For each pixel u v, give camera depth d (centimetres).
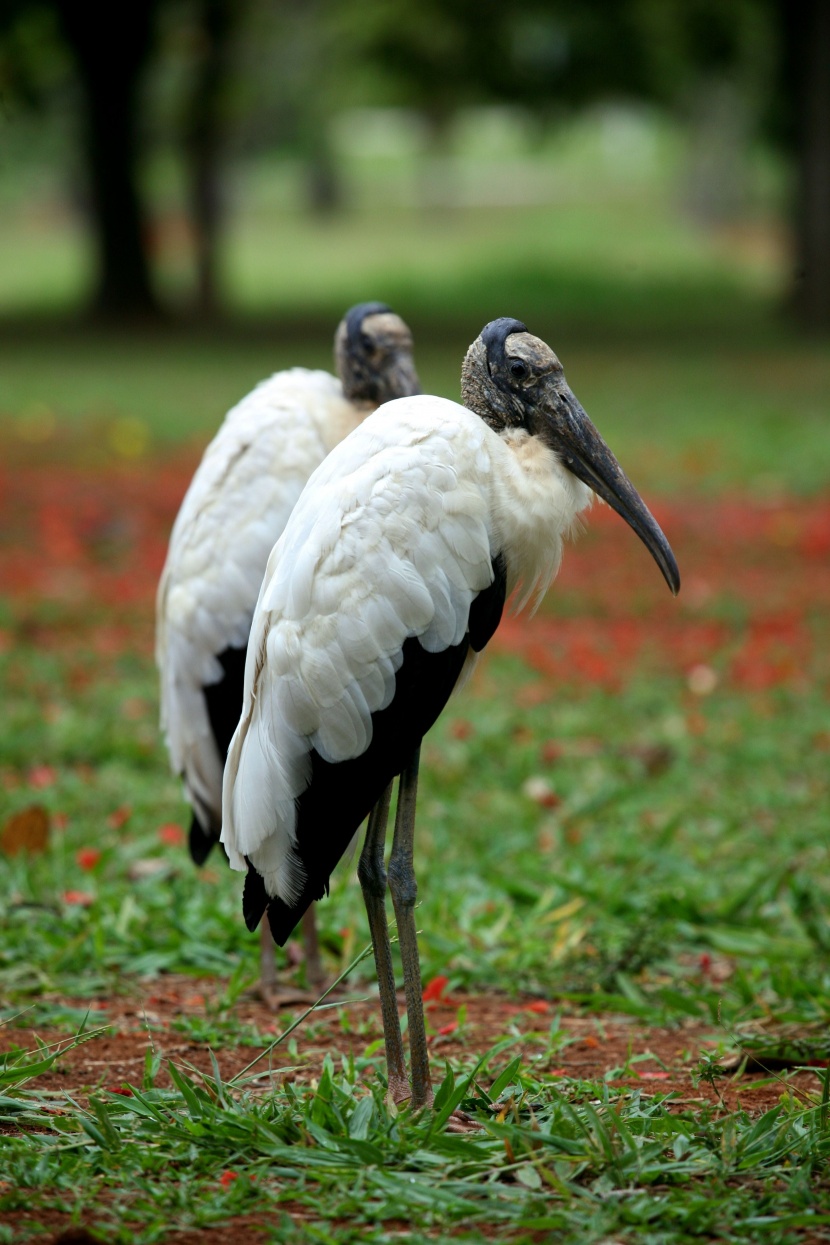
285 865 578
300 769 573
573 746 1237
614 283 5734
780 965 809
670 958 845
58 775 1146
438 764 1175
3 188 10281
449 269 6353
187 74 5150
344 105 7294
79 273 6800
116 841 1008
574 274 5900
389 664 566
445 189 10788
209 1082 607
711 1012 746
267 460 773
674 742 1229
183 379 3416
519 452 619
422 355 3722
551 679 1404
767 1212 500
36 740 1200
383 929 604
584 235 8169
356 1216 500
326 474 589
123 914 862
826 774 1148
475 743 1213
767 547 1938
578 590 1736
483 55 4966
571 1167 529
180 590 777
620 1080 663
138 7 4547
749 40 4828
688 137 8812
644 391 3153
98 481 2303
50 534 1898
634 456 2467
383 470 572
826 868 962
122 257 4753
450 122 7156
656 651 1494
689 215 8925
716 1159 538
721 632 1577
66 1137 563
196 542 777
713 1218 490
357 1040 726
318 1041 725
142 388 3281
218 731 779
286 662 568
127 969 811
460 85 5256
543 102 5103
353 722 567
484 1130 569
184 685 781
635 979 819
